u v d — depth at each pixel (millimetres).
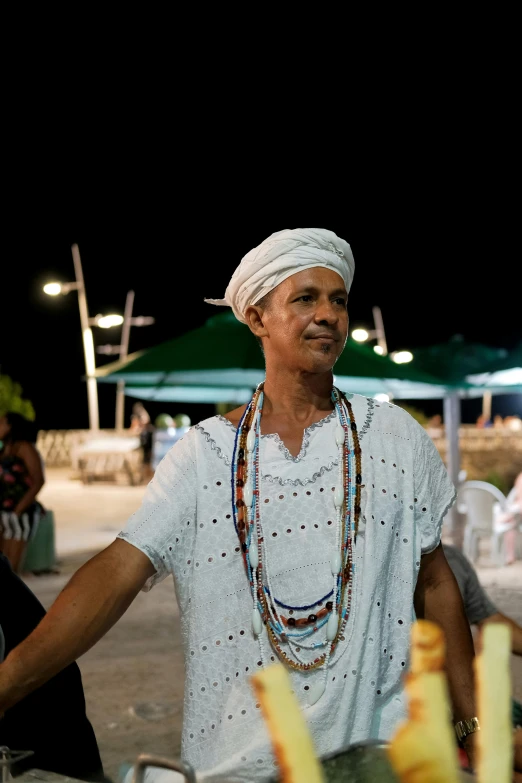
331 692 1415
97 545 10703
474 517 9188
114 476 21312
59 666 1428
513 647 2645
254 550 1488
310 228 1630
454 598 1651
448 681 1588
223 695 1473
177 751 3713
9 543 7926
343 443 1561
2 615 2061
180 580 1553
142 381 9430
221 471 1557
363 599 1455
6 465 7965
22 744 1965
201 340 9477
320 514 1506
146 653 5383
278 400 1624
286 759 575
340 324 1592
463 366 13406
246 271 1622
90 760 2068
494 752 581
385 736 1455
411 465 1584
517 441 21219
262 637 1463
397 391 11562
